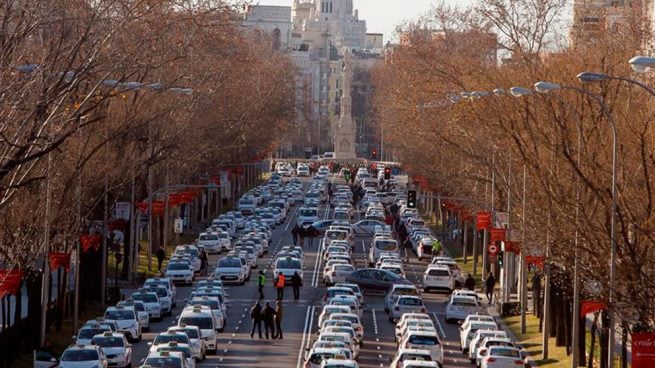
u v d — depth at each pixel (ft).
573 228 546.67
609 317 528.63
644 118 522.47
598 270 509.35
